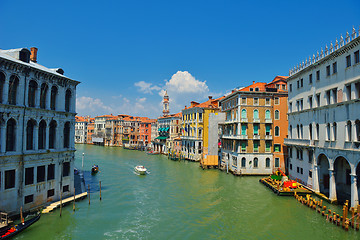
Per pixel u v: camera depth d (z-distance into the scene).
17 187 18.62
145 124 99.50
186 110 63.25
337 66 23.06
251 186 31.98
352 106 20.80
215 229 19.22
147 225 19.91
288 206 23.94
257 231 18.80
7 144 18.27
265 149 38.66
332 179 23.53
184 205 24.83
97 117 113.44
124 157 64.62
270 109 38.84
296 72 31.11
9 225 16.72
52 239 16.91
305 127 28.86
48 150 21.16
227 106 45.41
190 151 59.81
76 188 28.73
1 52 20.94
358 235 17.42
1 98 17.78
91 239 17.36
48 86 21.45
